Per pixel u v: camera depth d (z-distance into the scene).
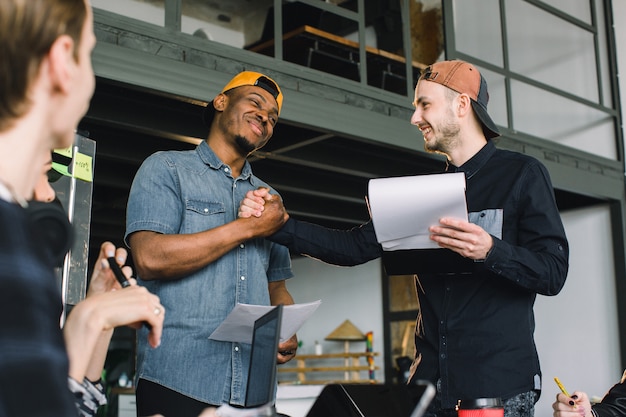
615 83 6.40
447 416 1.62
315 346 8.00
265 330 0.87
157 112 4.13
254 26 5.57
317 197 6.30
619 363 6.00
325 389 1.12
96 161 5.07
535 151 5.71
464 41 5.63
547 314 6.58
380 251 1.86
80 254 1.91
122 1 4.08
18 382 0.42
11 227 0.46
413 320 7.19
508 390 1.58
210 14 5.38
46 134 0.55
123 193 5.71
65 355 0.46
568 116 6.16
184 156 1.75
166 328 1.59
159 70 3.73
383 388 1.11
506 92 5.72
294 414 3.58
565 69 6.25
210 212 1.71
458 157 1.79
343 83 4.64
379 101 4.83
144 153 4.66
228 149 1.81
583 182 5.97
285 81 4.34
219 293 1.65
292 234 1.79
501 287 1.63
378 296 7.57
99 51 3.53
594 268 6.30
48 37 0.52
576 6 6.43
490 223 1.68
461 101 1.77
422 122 1.80
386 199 1.52
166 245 1.56
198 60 3.92
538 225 1.64
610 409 1.68
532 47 6.08
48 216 0.56
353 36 5.93
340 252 1.84
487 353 1.60
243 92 1.82
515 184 1.68
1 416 0.42
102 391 0.87
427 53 5.73
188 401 1.56
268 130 1.84
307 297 8.35
